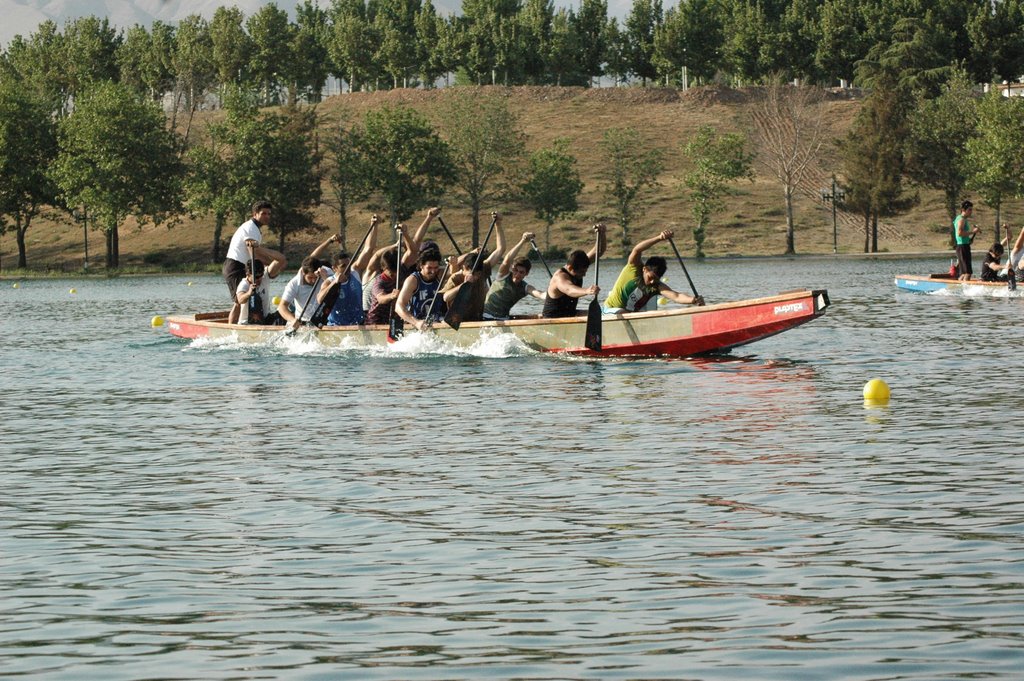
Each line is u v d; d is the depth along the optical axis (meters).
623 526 10.99
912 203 109.94
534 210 123.75
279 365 25.25
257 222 30.00
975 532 10.48
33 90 143.75
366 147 111.00
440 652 7.80
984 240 113.75
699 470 13.54
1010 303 40.19
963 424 16.39
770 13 169.25
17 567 9.99
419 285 26.64
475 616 8.51
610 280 66.62
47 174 102.88
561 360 24.91
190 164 117.62
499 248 27.02
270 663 7.67
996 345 26.86
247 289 29.59
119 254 115.62
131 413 19.12
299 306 28.08
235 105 106.88
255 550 10.40
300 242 118.12
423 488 12.84
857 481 12.76
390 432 16.67
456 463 14.24
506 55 161.50
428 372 23.42
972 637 7.84
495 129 113.94
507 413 18.23
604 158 114.12
